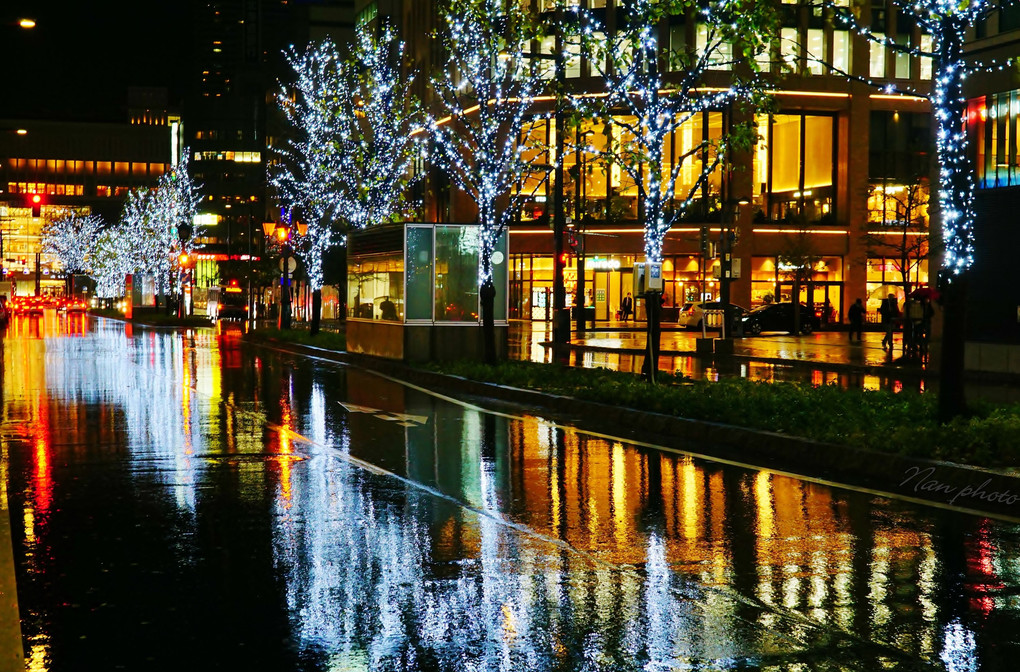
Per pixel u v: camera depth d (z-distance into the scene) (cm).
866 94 6022
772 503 934
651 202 1911
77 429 1459
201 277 12838
